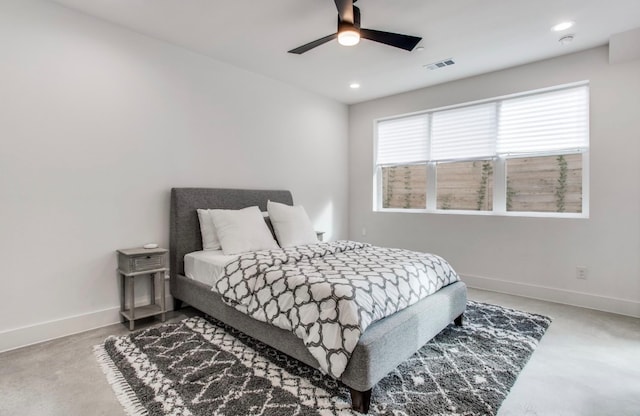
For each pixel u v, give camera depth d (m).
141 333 2.62
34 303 2.48
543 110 3.66
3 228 2.35
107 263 2.85
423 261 2.65
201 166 3.50
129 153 2.97
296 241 3.48
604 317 3.04
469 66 3.73
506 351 2.35
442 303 2.43
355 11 2.33
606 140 3.20
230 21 2.80
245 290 2.35
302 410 1.71
